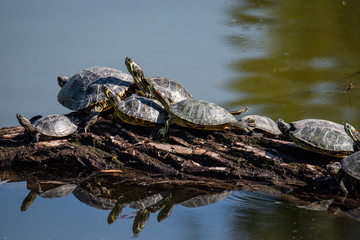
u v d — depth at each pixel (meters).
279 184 26.20
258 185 26.48
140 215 24.55
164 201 25.97
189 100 28.88
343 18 66.06
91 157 28.95
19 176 29.02
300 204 24.59
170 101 31.66
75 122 30.59
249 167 27.06
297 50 54.47
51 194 26.94
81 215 24.59
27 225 23.39
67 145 29.25
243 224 22.81
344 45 55.69
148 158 28.31
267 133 30.33
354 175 23.58
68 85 32.78
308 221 22.75
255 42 57.53
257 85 45.03
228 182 26.89
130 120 28.89
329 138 25.81
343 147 25.47
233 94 43.03
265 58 52.19
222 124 27.69
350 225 22.20
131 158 28.52
